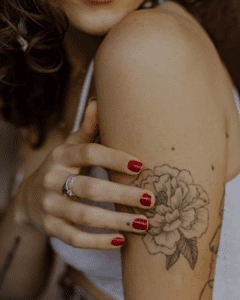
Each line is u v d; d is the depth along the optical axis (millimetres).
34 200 791
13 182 1406
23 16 871
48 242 1317
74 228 716
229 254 738
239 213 717
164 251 538
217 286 745
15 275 1303
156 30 559
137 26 572
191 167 530
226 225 720
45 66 1007
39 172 796
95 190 611
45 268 1337
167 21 575
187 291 524
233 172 685
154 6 724
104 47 600
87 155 643
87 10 665
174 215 535
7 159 1623
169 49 544
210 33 866
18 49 1045
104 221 608
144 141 546
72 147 703
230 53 825
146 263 555
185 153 529
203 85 553
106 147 609
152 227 552
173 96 530
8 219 1330
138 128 549
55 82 1193
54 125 1330
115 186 585
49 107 1271
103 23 671
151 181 547
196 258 530
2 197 1592
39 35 910
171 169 532
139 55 547
